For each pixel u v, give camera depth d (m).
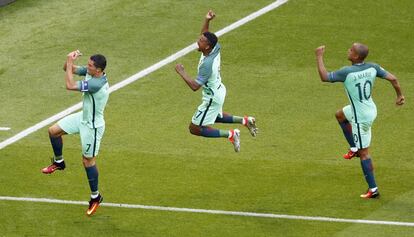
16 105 56.16
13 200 45.44
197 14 67.06
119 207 44.88
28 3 69.50
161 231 42.66
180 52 62.28
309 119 54.22
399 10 67.25
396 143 51.34
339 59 61.12
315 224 43.19
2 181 47.34
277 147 51.06
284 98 56.72
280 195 45.91
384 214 44.03
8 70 60.47
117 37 64.25
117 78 59.12
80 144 51.47
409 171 48.31
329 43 63.12
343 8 67.56
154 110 55.34
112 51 62.53
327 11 67.19
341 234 42.28
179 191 46.38
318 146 51.09
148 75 59.44
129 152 50.56
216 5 68.31
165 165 49.12
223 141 51.72
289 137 52.16
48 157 50.03
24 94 57.56
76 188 46.72
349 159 49.59
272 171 48.44
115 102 56.28
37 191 46.38
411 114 54.66
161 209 44.66
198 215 44.09
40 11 68.06
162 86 58.19
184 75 45.41
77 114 44.53
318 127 53.25
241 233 42.44
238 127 53.47
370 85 45.00
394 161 49.41
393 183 47.06
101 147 51.06
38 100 56.84
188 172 48.34
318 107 55.62
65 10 68.12
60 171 48.34
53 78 59.44
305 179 47.56
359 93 44.81
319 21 65.88
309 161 49.50
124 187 46.75
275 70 60.00
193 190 46.47
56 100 56.84
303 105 55.88
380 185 46.84
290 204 45.03
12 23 66.50
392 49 62.44
